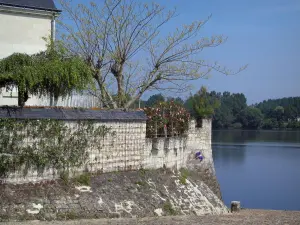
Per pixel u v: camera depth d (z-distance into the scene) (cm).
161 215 1714
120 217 1581
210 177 2570
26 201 1438
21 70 1507
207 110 2605
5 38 2078
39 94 1669
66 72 1594
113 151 1797
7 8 2062
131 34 2361
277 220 1747
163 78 2428
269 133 12219
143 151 1934
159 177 1961
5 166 1452
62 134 1603
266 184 4266
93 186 1652
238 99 13312
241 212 2164
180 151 2217
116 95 2397
